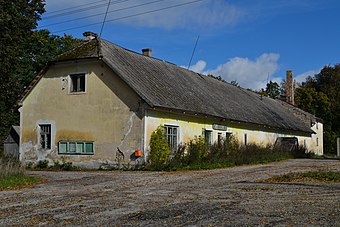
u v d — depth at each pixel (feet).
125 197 39.99
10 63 105.19
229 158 85.61
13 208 35.06
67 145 82.12
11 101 112.16
